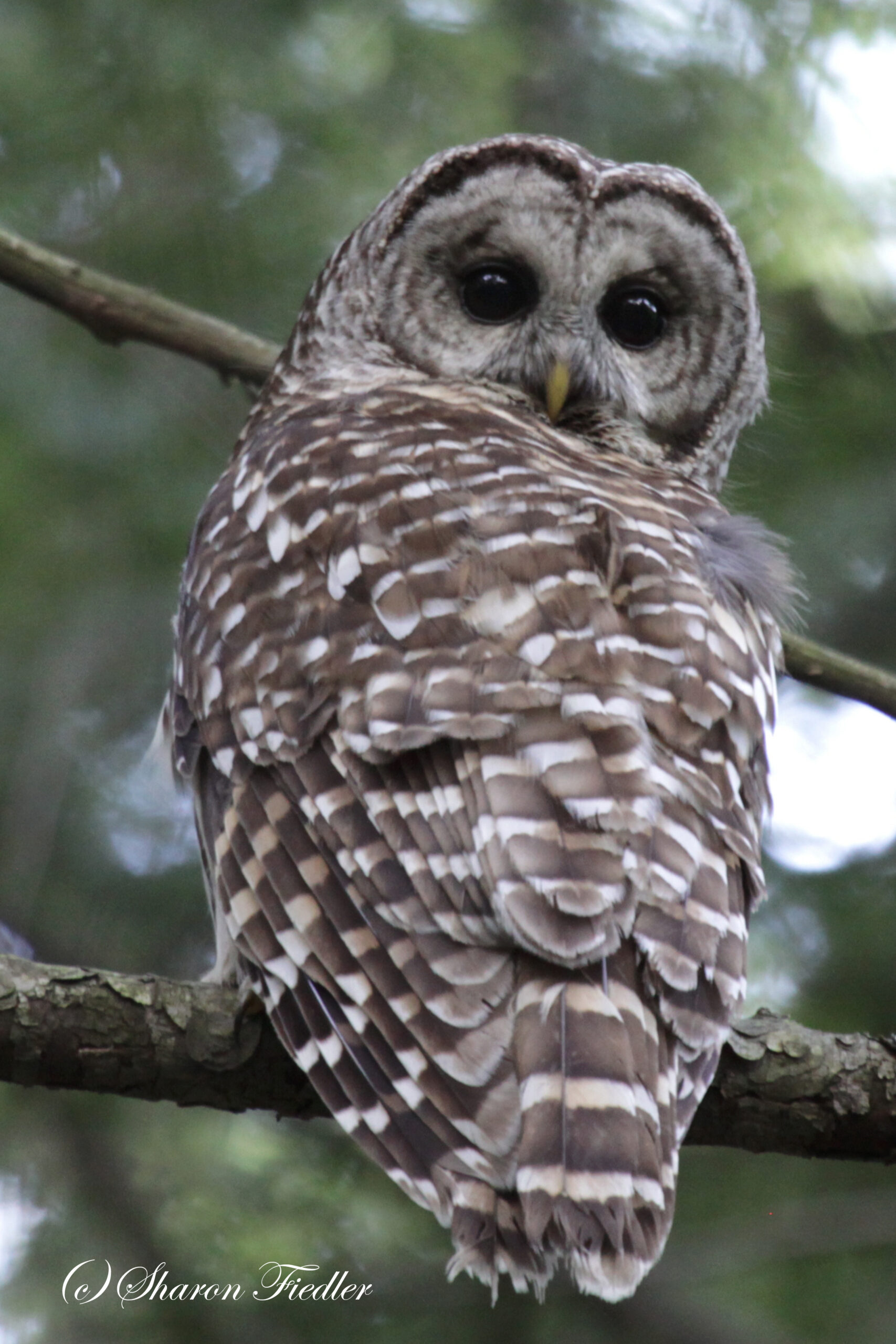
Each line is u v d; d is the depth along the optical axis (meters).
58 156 13.81
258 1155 13.84
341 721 7.28
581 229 10.07
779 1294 13.22
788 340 13.56
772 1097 7.65
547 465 8.26
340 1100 6.65
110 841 14.30
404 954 6.73
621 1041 6.38
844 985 13.68
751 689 7.64
